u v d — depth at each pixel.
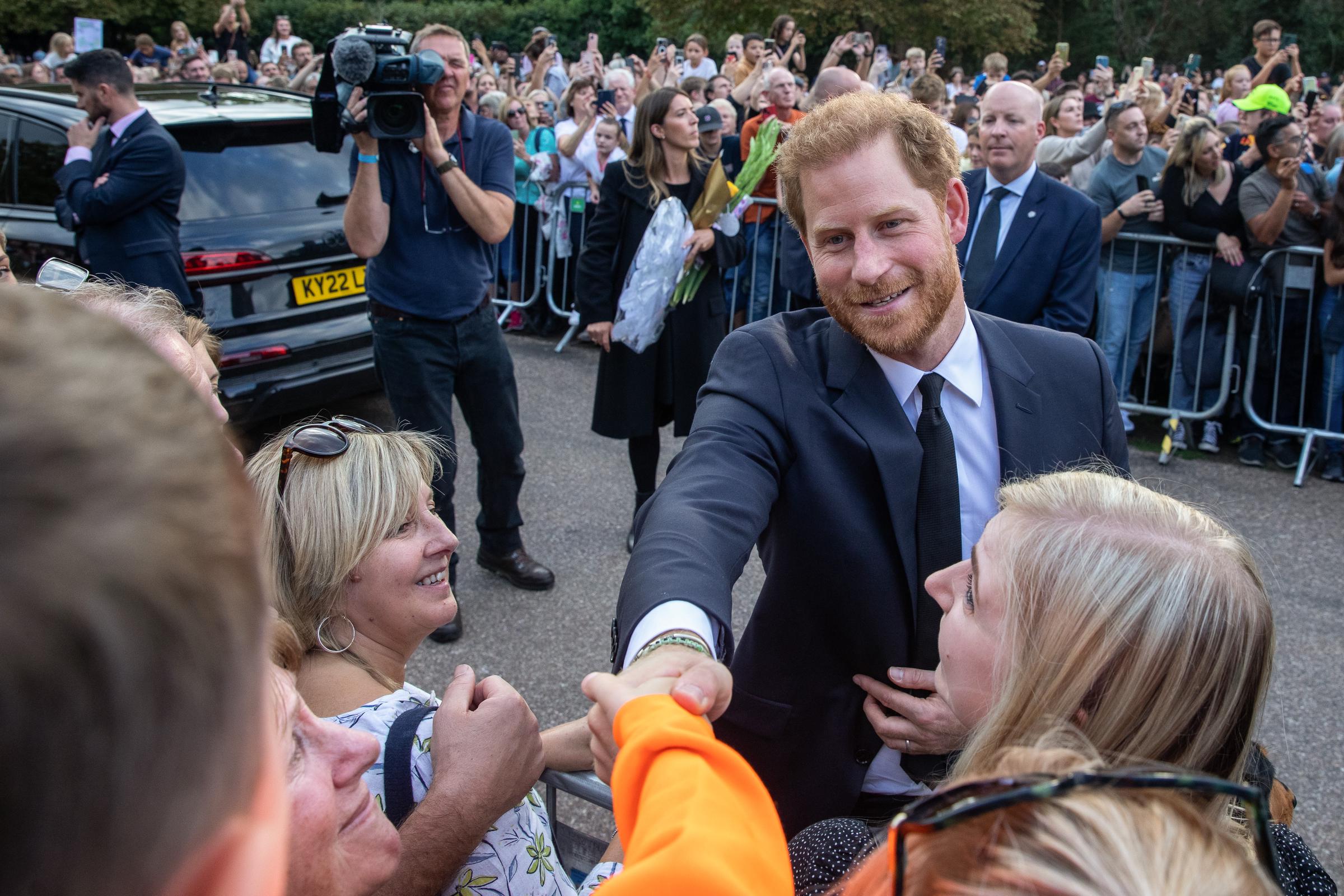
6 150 4.99
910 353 1.60
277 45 17.02
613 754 0.96
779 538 1.61
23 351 0.33
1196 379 5.52
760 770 1.67
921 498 1.56
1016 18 28.58
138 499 0.32
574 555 4.29
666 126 4.04
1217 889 0.60
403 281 3.44
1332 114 7.02
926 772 1.56
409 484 1.64
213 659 0.34
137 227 4.05
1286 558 4.36
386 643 1.65
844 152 1.46
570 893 1.47
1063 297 3.55
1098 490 1.10
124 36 28.66
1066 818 0.63
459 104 3.51
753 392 1.59
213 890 0.36
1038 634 1.01
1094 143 5.89
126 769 0.32
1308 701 3.33
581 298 4.25
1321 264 5.19
